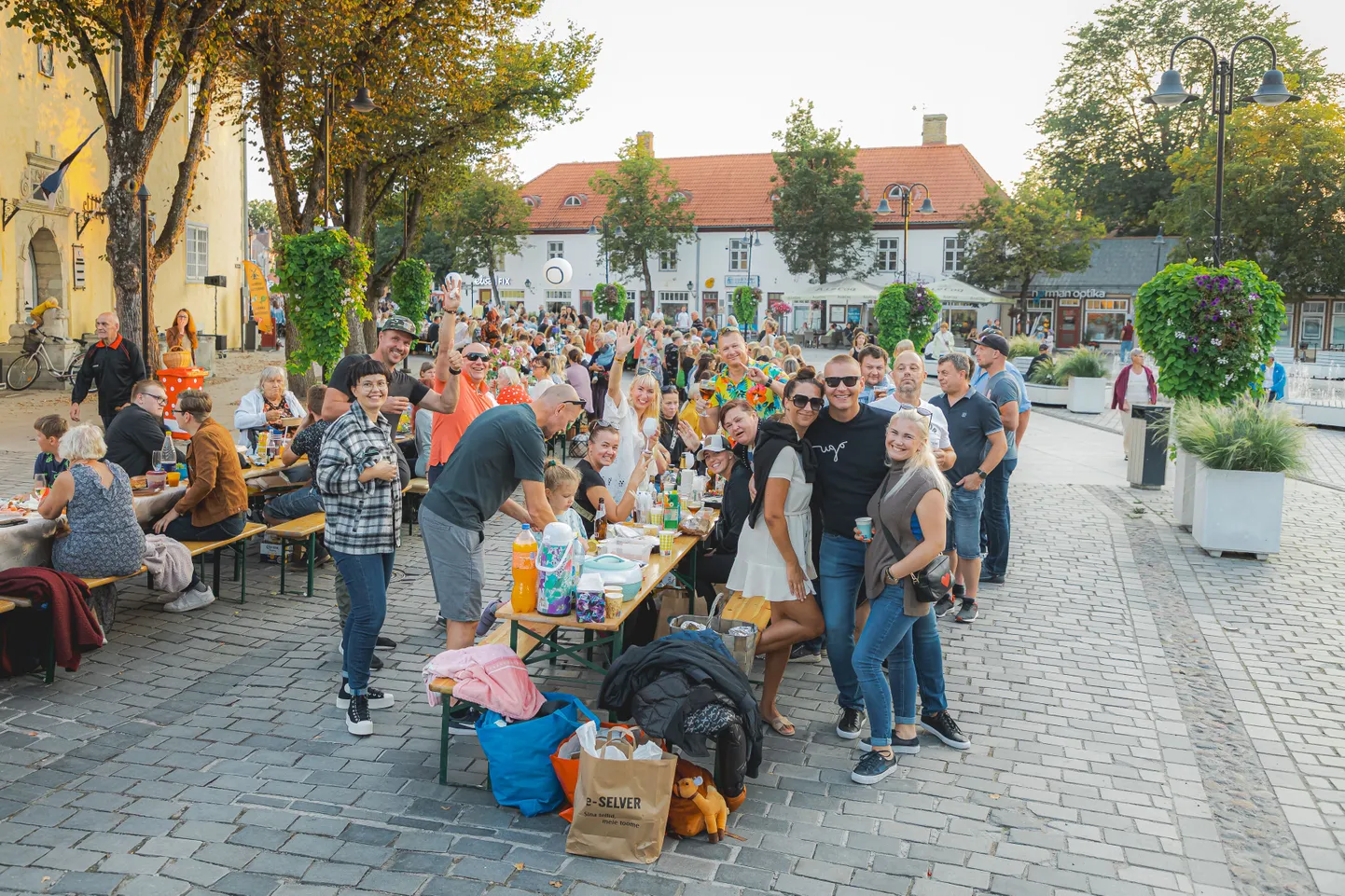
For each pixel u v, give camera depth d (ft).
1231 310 34.60
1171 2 167.84
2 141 68.85
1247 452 30.58
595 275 195.83
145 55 47.14
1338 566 30.25
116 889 12.21
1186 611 25.64
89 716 17.51
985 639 23.25
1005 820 14.66
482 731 14.67
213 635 22.09
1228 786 15.93
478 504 16.92
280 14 55.98
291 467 29.68
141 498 23.88
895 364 21.85
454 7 62.90
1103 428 66.08
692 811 13.78
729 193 193.06
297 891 12.26
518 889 12.44
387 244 185.68
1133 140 177.47
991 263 159.22
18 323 69.41
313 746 16.53
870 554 16.24
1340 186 129.08
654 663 14.79
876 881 12.88
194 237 100.53
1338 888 13.03
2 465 41.14
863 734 17.70
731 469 21.66
